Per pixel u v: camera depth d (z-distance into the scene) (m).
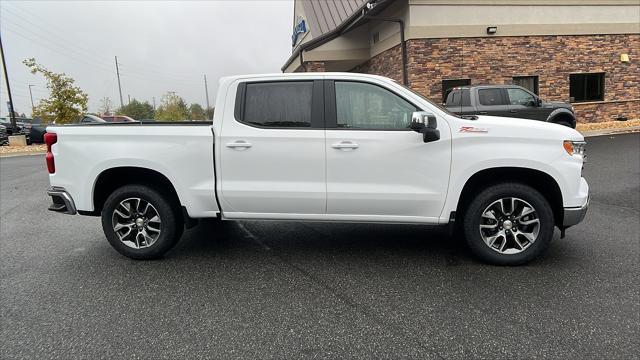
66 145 4.58
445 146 4.13
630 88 16.34
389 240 5.23
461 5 14.55
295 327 3.24
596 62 15.84
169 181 4.60
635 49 16.08
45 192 9.12
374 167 4.22
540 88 15.49
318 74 4.36
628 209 6.19
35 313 3.52
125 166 4.47
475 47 14.80
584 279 3.94
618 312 3.34
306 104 4.32
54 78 24.50
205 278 4.18
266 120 4.36
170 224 4.59
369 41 18.52
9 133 28.38
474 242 4.31
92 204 4.63
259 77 4.41
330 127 4.28
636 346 2.90
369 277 4.13
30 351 2.97
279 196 4.36
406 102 4.24
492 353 2.86
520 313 3.37
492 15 14.76
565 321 3.24
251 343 3.04
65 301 3.73
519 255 4.25
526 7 14.95
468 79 14.91
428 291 3.79
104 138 4.50
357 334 3.12
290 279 4.12
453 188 4.18
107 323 3.35
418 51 14.55
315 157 4.27
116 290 3.94
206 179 4.44
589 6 15.42
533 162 4.06
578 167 4.13
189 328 3.25
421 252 4.78
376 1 14.20
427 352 2.89
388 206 4.28
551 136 4.10
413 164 4.19
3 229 6.12
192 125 4.58
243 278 4.17
